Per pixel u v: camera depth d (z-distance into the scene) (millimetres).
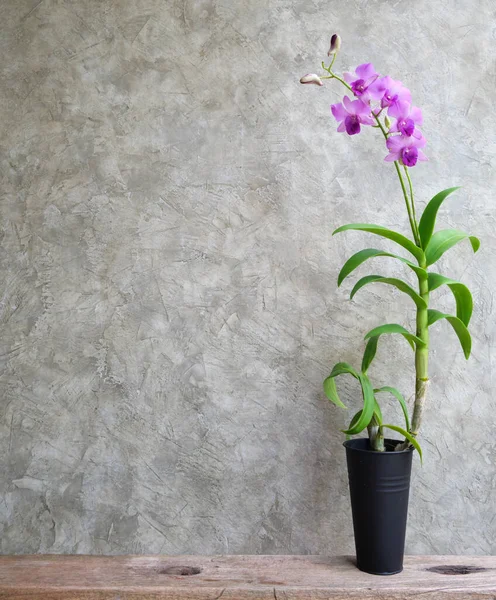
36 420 1734
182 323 1732
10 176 1751
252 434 1717
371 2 1732
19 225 1747
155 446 1725
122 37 1754
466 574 1515
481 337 1702
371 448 1562
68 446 1731
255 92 1735
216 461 1719
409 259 1707
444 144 1716
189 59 1745
